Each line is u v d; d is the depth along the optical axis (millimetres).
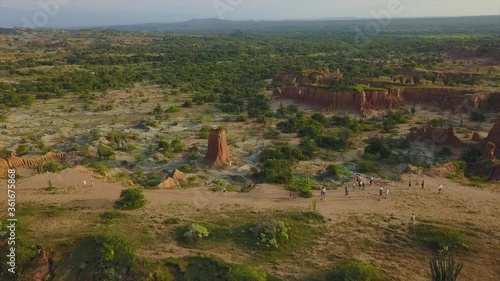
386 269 35188
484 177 58781
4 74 171875
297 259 36500
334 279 33031
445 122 95938
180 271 33750
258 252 37312
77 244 36438
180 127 98375
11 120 103438
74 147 79000
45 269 33969
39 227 40219
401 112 107562
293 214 44406
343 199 49156
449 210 46031
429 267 35594
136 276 32656
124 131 93250
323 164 69938
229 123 102125
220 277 33188
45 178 53406
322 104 115250
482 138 77125
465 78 133375
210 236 39469
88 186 51062
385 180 55969
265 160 68500
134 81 168375
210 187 53875
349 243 39125
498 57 173500
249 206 46625
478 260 36594
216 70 190500
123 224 41469
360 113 107312
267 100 124812
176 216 43688
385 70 156125
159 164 70750
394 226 41938
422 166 63156
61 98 133000
